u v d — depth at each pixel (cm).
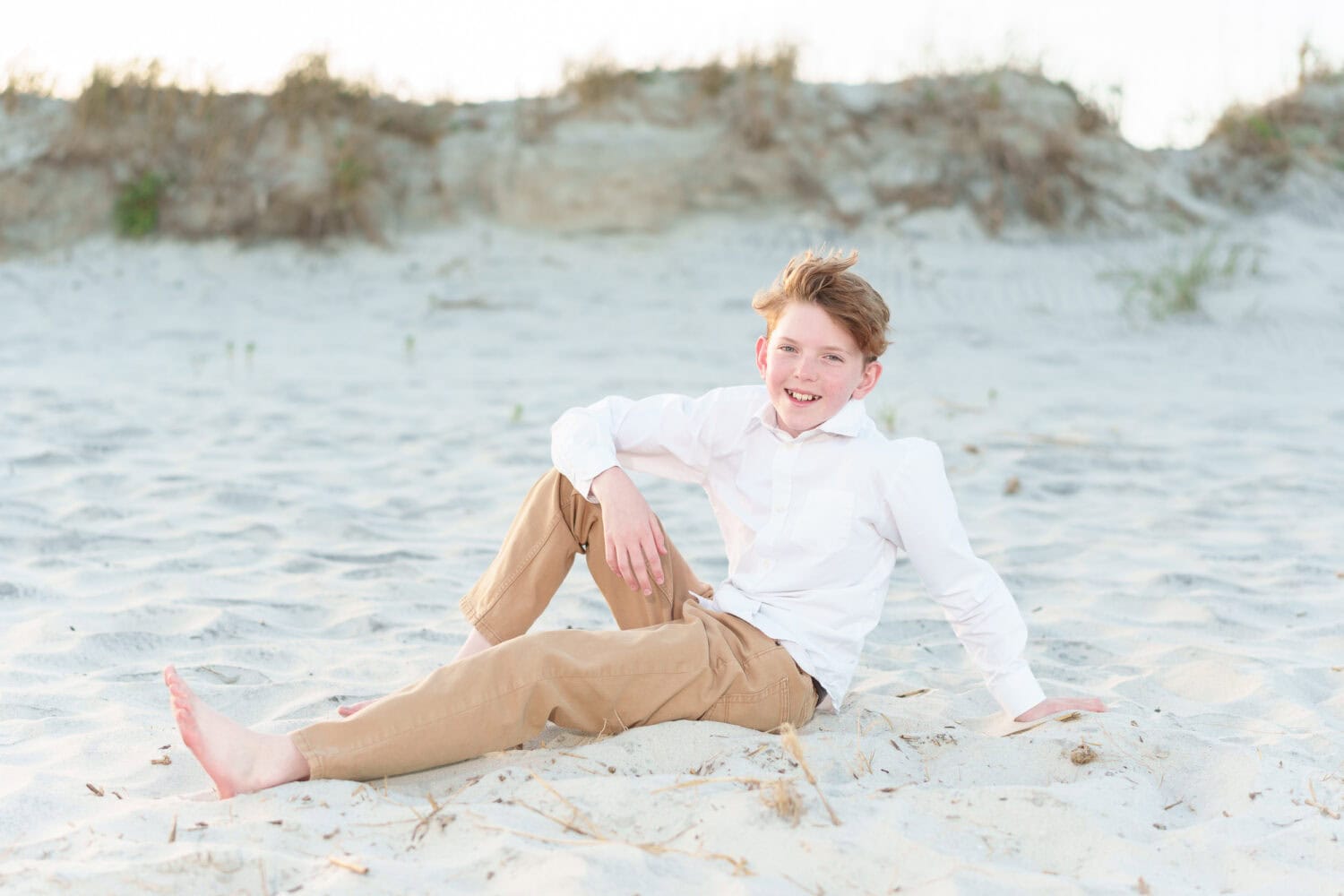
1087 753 248
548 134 1298
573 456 265
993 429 693
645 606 270
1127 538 480
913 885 191
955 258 1190
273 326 996
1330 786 236
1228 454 633
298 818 212
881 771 243
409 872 191
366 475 570
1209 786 240
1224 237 1230
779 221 1248
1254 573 428
